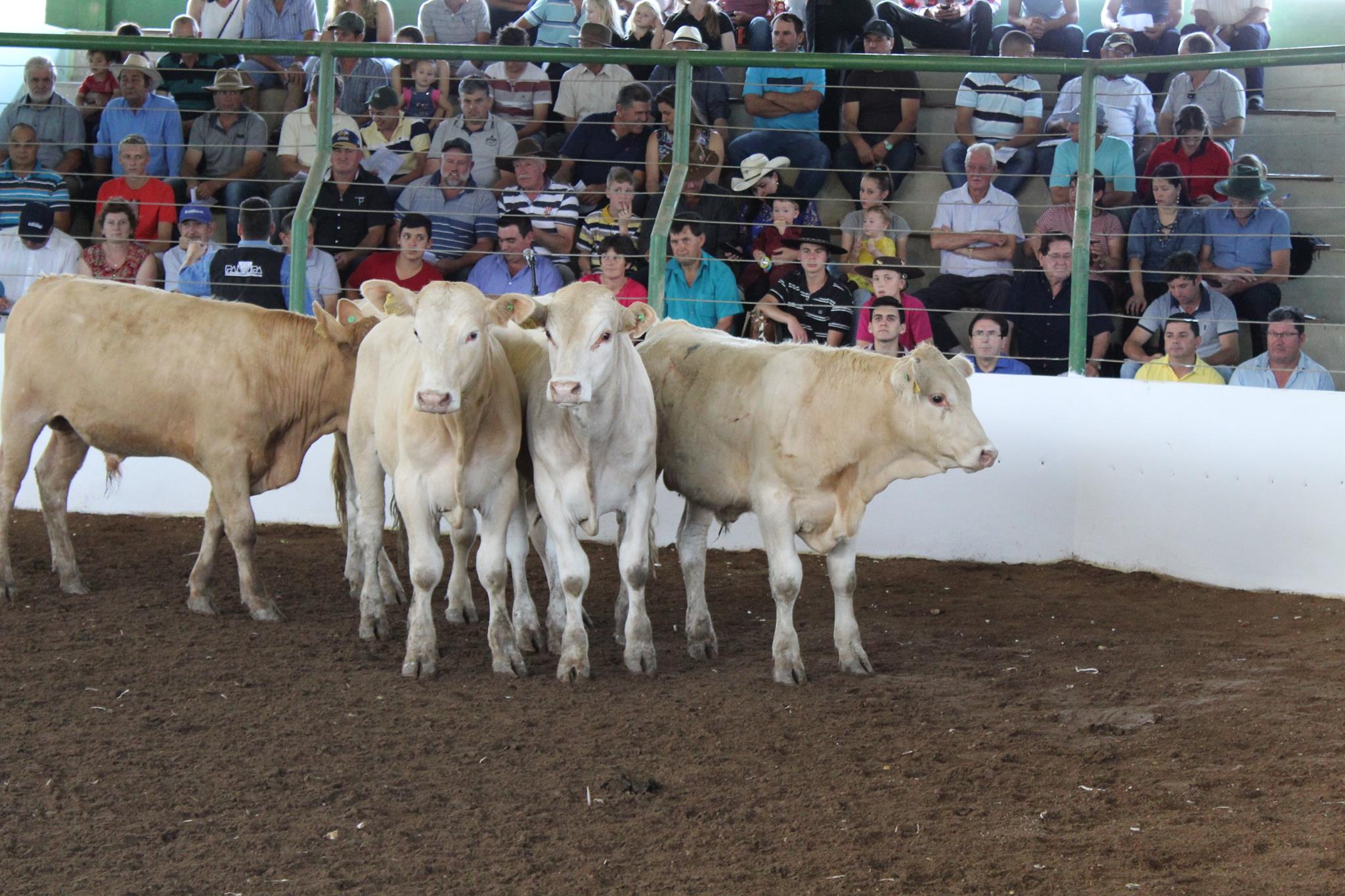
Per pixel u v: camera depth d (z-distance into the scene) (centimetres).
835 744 548
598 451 632
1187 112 1027
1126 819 461
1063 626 755
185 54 1227
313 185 989
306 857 437
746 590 852
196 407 761
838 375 641
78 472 1032
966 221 1045
